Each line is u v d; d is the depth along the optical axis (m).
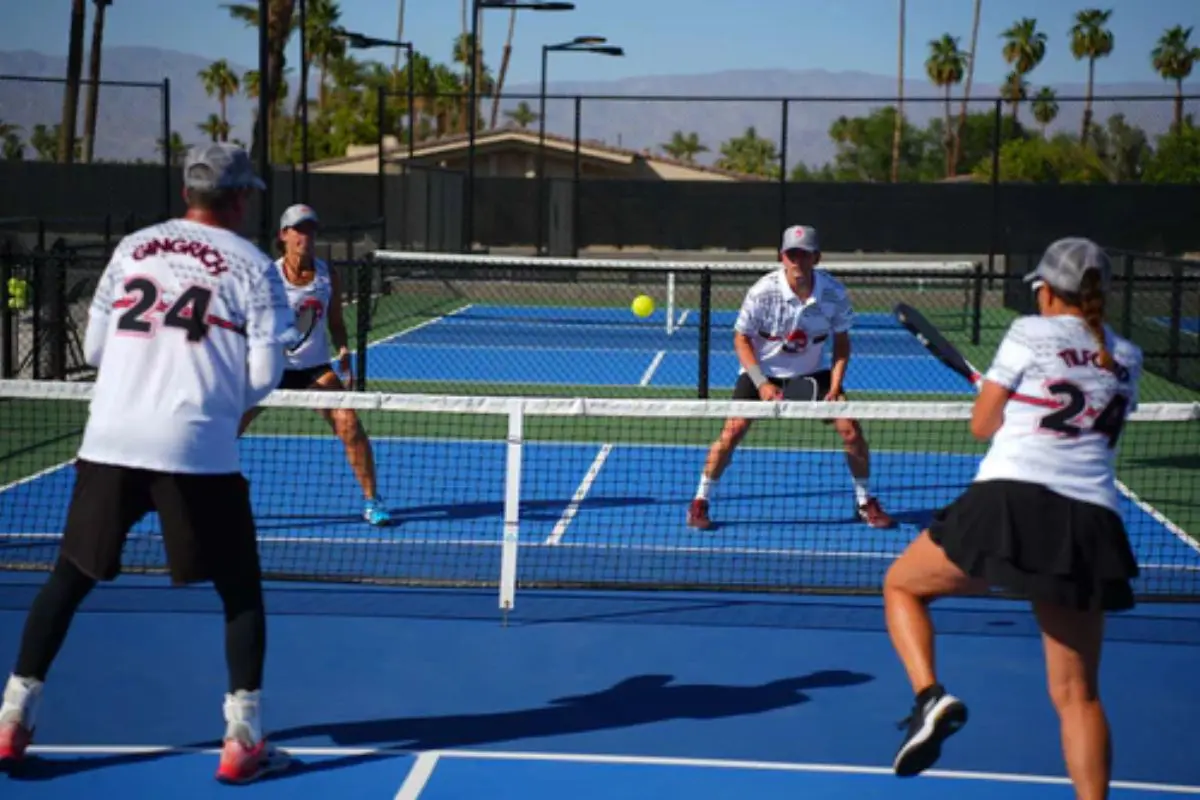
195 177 4.74
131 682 5.81
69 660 6.06
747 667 6.14
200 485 4.66
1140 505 9.80
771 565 7.94
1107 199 27.45
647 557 8.09
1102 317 4.31
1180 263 16.08
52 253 14.08
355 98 71.88
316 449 11.48
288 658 6.16
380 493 9.79
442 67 71.25
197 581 4.72
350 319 22.45
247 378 4.71
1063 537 4.17
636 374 17.33
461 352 19.20
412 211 26.47
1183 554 8.38
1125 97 24.84
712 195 28.69
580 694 5.78
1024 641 6.55
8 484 9.99
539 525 8.88
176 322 4.64
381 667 6.07
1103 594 4.17
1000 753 5.18
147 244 4.71
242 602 4.82
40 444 11.59
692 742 5.26
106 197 28.80
